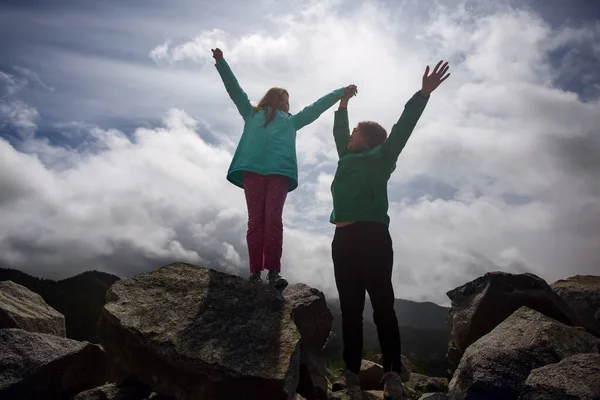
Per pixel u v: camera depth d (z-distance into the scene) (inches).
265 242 187.9
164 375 153.7
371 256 151.9
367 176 158.9
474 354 163.3
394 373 147.8
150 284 181.9
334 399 174.1
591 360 129.7
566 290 273.9
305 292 217.9
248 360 147.0
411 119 154.8
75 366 175.3
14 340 169.9
